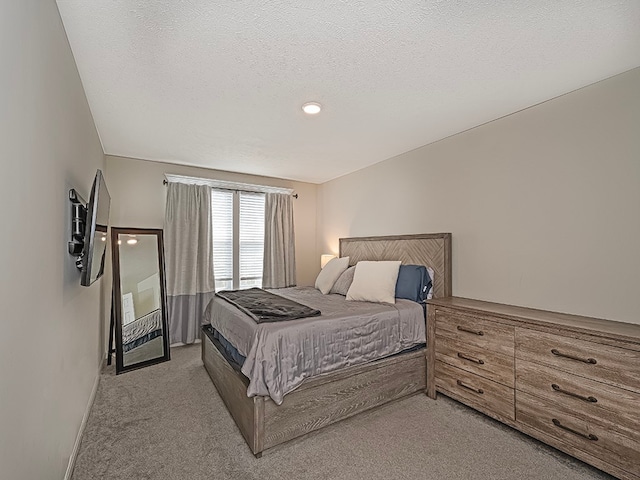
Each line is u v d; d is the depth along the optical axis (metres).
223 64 1.89
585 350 1.79
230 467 1.82
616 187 2.03
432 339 2.70
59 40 1.50
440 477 1.75
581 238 2.19
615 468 1.66
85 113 2.26
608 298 2.05
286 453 1.95
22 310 1.09
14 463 1.03
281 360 2.03
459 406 2.54
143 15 1.49
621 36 1.64
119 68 1.93
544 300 2.37
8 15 0.96
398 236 3.65
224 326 2.70
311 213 5.40
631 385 1.62
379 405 2.48
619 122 2.02
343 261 3.98
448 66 1.92
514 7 1.43
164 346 3.64
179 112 2.56
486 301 2.76
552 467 1.82
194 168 4.33
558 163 2.31
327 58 1.83
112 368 3.34
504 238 2.65
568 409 1.85
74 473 1.77
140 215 3.95
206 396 2.69
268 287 4.77
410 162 3.58
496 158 2.72
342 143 3.34
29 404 1.16
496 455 1.93
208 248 4.27
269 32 1.60
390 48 1.74
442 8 1.44
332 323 2.30
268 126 2.86
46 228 1.36
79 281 2.06
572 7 1.43
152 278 3.76
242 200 4.70
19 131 1.05
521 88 2.20
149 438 2.09
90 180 2.55
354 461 1.88
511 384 2.14
